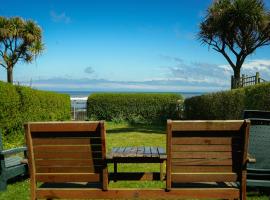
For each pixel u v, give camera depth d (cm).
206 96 1677
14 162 593
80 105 2444
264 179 481
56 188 368
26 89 1093
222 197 357
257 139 479
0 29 2328
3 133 910
